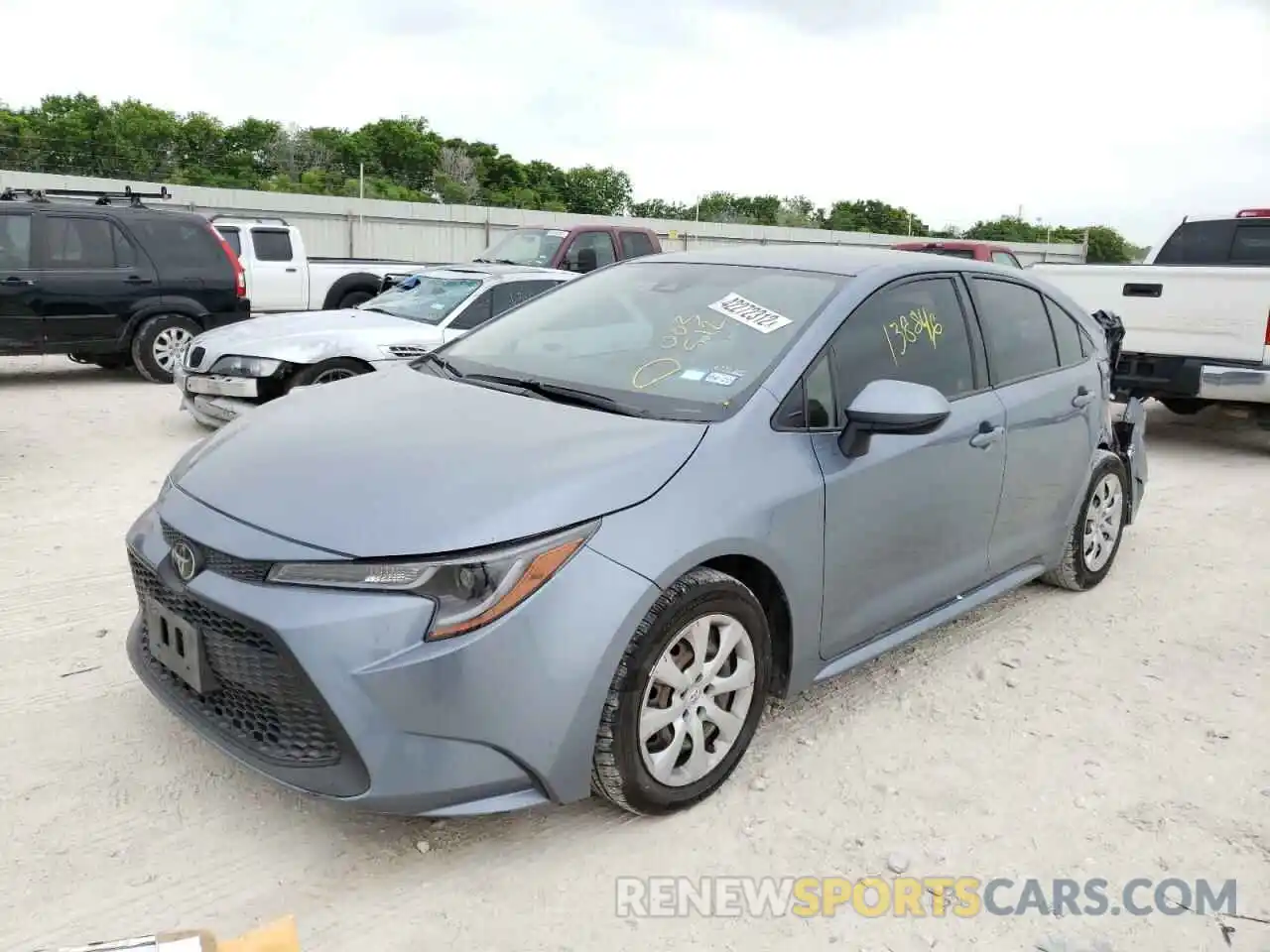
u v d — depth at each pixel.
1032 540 4.70
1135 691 4.21
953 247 16.03
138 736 3.52
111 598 4.71
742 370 3.54
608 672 2.84
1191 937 2.78
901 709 3.96
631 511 2.93
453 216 30.95
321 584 2.70
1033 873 3.03
